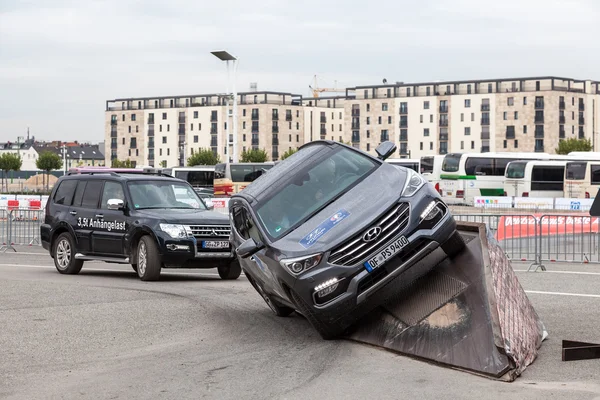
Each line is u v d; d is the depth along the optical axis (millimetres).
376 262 7891
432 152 145125
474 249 8164
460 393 6043
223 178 61688
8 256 21141
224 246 14070
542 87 137375
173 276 15375
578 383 6328
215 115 163500
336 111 172625
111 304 11062
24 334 8867
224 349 7996
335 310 7879
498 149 139875
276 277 8219
